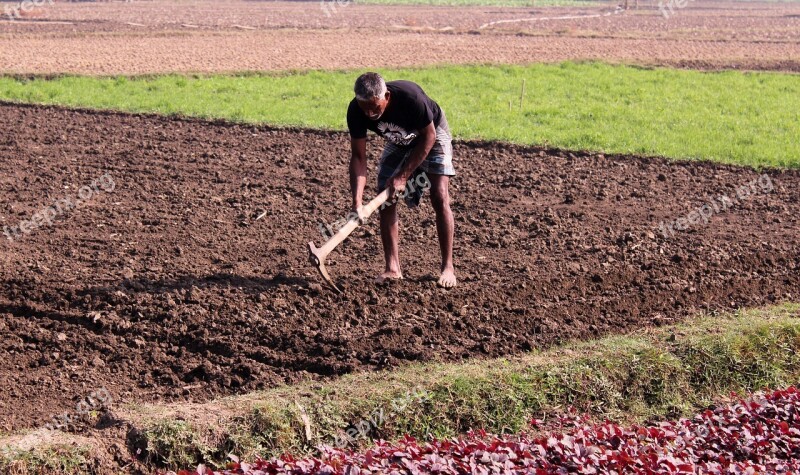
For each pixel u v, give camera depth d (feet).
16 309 37.04
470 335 34.99
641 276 41.78
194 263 42.27
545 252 44.75
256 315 36.24
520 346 34.27
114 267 41.55
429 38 150.00
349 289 38.65
